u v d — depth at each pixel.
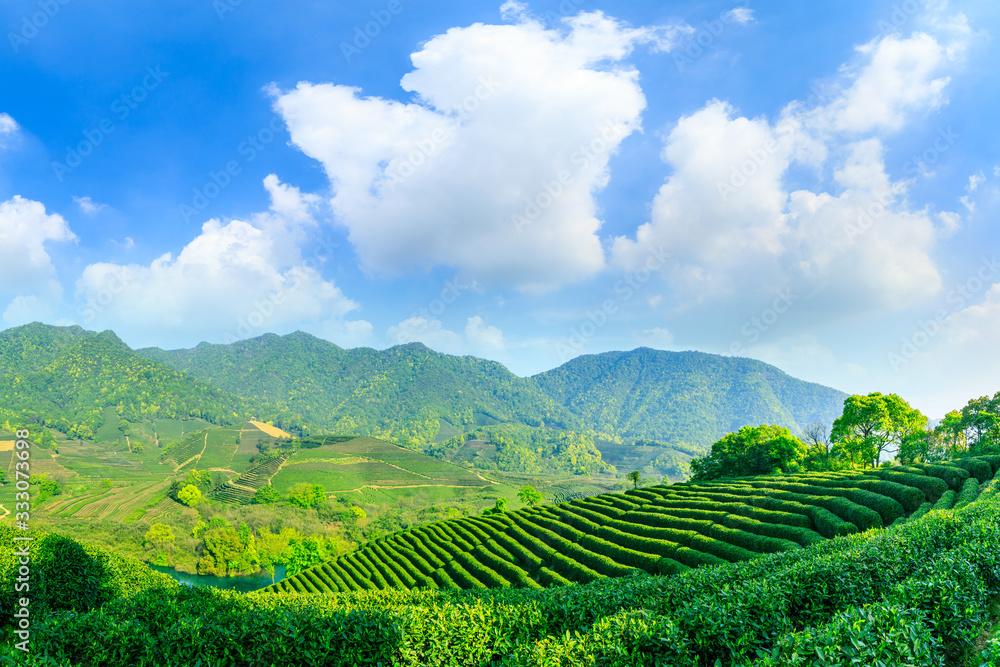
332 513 167.12
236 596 19.98
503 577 53.44
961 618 10.69
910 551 15.20
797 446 84.31
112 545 115.62
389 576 64.56
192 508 159.62
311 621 12.62
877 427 74.44
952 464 49.66
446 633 12.70
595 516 62.69
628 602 14.94
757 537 41.06
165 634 12.17
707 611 11.31
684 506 58.19
